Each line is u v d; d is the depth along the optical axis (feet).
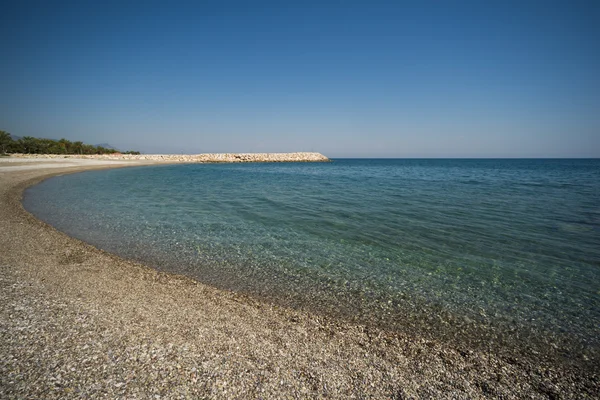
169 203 58.18
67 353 12.25
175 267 25.27
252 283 22.53
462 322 17.98
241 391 10.89
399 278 24.09
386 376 12.59
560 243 33.37
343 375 12.41
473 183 108.17
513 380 13.09
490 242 33.78
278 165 314.76
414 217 46.62
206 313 17.08
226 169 215.51
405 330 16.84
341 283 22.95
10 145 263.70
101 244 30.78
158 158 344.49
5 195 58.39
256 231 37.65
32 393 9.91
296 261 27.45
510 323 18.01
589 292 22.04
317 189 86.74
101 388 10.43
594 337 16.79
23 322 14.44
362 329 16.65
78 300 17.38
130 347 13.02
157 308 17.20
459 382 12.64
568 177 142.10
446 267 26.48
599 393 12.61
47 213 45.29
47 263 23.61
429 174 168.86
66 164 175.63
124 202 58.03
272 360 13.01
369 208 54.39
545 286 22.95
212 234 35.94
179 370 11.74
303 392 11.16
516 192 79.66
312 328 16.33
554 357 14.98
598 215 48.57
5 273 20.71
